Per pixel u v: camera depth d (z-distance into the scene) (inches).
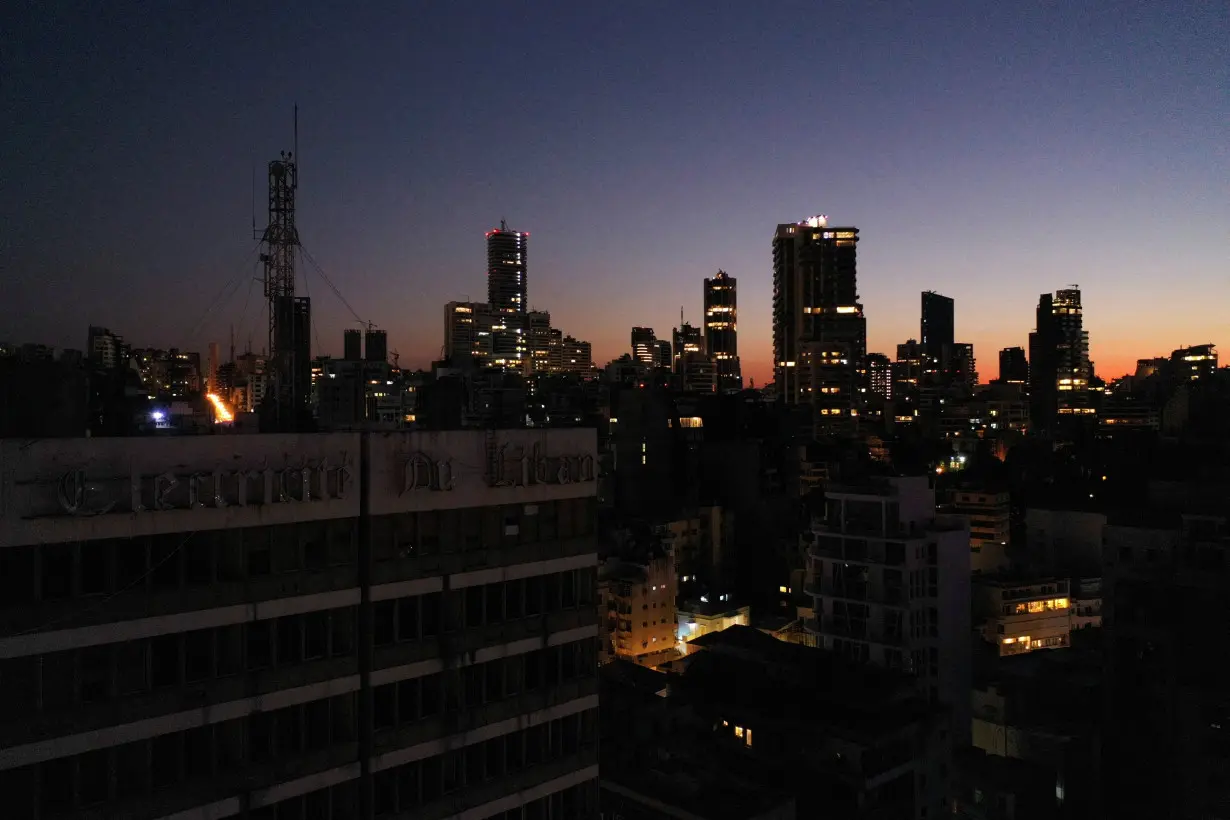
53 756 1181.7
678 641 5393.7
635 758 2780.5
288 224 3730.3
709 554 6919.3
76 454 1218.6
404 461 1526.8
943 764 3053.6
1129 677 3383.4
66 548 1202.6
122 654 1244.5
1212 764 3095.5
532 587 1690.5
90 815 1208.2
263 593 1366.9
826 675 3368.6
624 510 7229.3
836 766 2829.7
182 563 1295.5
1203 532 3225.9
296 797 1387.8
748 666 3565.5
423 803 1524.4
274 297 3695.9
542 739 1684.3
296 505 1403.8
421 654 1534.2
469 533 1609.3
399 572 1517.0
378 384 7642.7
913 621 4069.9
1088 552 6176.2
